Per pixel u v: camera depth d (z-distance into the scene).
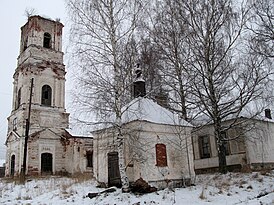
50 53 39.50
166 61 23.08
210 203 12.45
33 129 35.56
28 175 33.41
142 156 16.14
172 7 22.34
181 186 17.06
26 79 37.25
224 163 20.86
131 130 16.20
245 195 13.70
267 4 19.05
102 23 15.30
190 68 21.36
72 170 35.38
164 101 22.86
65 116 38.47
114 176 17.69
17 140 36.03
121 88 15.45
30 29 39.56
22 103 36.44
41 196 17.47
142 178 15.79
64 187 19.25
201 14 21.11
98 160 19.09
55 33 40.88
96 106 14.48
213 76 21.08
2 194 19.62
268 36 19.17
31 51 38.06
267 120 26.72
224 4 20.80
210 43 20.84
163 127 17.78
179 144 18.20
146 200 13.36
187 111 23.41
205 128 27.36
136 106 17.38
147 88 22.39
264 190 14.43
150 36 22.56
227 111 21.20
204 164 26.77
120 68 15.33
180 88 22.89
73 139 36.38
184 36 21.58
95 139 19.70
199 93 20.56
